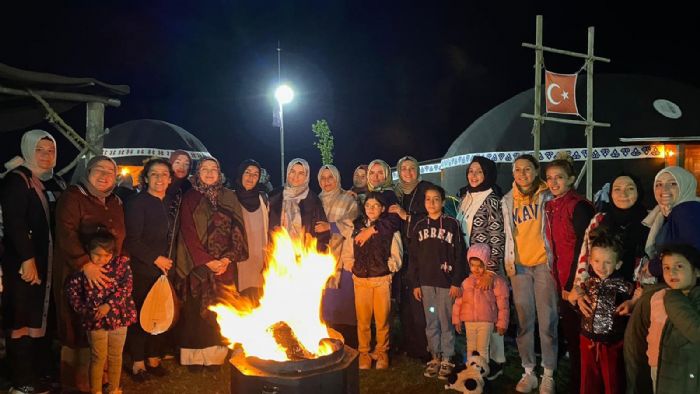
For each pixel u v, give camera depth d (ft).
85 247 14.44
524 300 15.31
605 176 49.96
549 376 15.05
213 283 16.80
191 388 16.14
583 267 13.16
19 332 14.44
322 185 19.56
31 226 14.55
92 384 14.35
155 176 16.35
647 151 49.21
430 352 17.35
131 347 16.58
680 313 10.48
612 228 12.71
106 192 15.19
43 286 14.74
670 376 10.77
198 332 17.17
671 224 11.64
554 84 27.94
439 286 16.56
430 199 16.76
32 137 14.97
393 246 17.61
